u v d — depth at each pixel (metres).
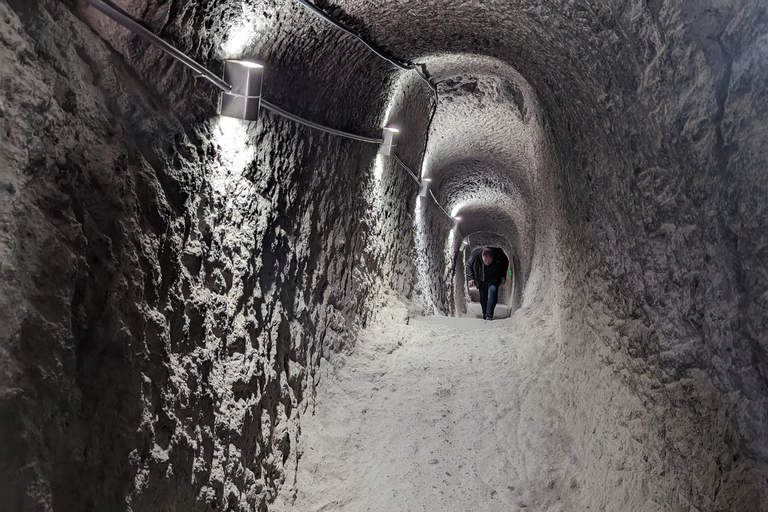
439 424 3.94
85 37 1.77
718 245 1.61
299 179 3.62
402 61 4.61
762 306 1.40
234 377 2.64
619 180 2.47
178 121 2.20
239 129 2.71
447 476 3.41
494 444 3.68
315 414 3.77
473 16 3.38
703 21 1.53
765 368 1.42
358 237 5.01
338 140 4.36
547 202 5.48
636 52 1.96
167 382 2.03
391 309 5.89
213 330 2.47
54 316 1.50
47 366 1.46
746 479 1.50
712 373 1.71
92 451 1.62
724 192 1.54
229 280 2.65
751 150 1.40
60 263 1.53
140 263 1.87
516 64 4.08
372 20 3.55
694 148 1.70
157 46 1.98
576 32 2.41
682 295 1.91
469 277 15.38
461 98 6.23
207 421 2.35
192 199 2.28
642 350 2.34
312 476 3.32
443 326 5.95
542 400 4.00
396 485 3.33
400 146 6.25
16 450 1.36
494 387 4.41
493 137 7.13
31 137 1.47
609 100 2.38
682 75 1.70
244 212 2.82
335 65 3.83
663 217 2.02
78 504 1.55
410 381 4.51
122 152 1.82
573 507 2.99
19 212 1.43
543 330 5.12
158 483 1.94
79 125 1.68
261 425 2.96
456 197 10.80
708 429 1.74
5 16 1.46
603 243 2.86
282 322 3.37
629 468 2.43
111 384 1.71
